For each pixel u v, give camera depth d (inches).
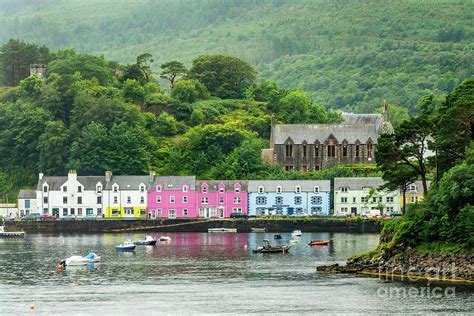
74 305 7396.7
